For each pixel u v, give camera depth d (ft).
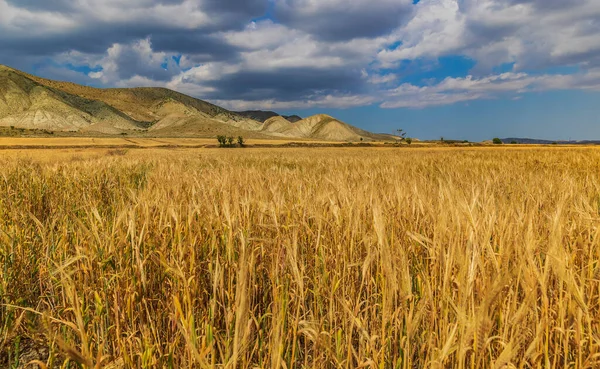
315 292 9.13
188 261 9.75
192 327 6.57
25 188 24.26
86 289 8.95
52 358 8.09
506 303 7.11
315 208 11.86
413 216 11.57
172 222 11.28
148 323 8.87
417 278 8.77
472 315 5.83
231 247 9.27
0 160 38.27
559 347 6.73
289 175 24.63
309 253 11.21
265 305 9.82
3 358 9.54
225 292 8.50
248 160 72.90
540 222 10.70
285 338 7.78
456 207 8.29
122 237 9.46
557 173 33.45
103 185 29.73
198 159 71.72
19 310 10.52
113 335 8.68
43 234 11.69
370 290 9.22
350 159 65.82
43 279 11.40
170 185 18.72
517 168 41.96
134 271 9.23
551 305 7.21
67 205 21.26
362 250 10.38
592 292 7.18
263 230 11.39
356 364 8.21
